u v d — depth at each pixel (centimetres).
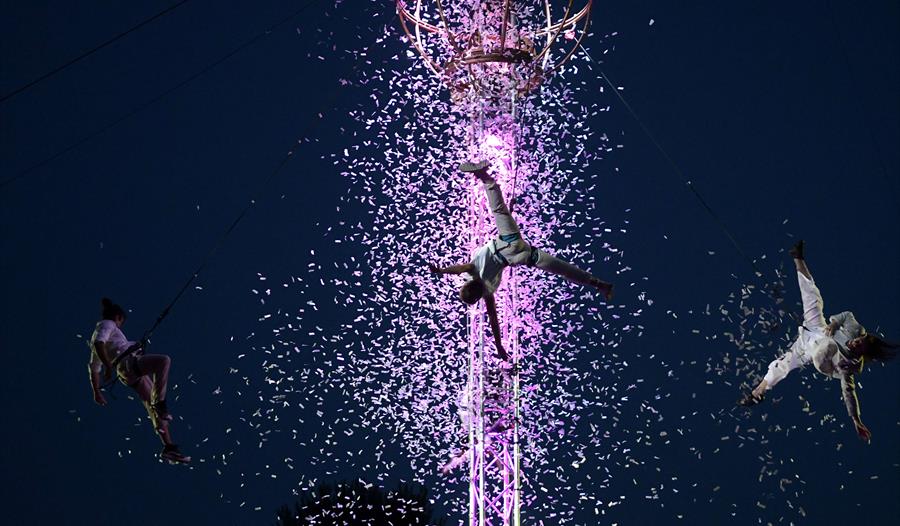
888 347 1340
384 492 1856
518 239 1249
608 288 1244
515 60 1475
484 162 1241
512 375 1509
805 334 1370
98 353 1316
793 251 1390
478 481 1595
